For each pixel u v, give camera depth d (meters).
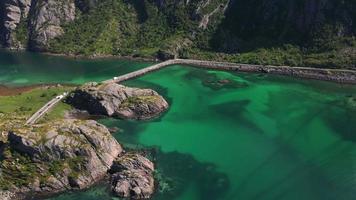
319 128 167.62
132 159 140.88
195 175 139.62
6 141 142.50
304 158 148.75
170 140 161.00
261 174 140.38
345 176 138.12
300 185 134.88
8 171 136.25
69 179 135.75
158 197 129.75
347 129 166.50
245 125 171.38
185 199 128.88
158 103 184.12
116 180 134.50
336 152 151.75
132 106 181.12
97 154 141.12
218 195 130.62
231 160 148.00
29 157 138.00
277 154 151.25
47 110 181.00
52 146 138.75
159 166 144.38
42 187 134.12
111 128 169.88
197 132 166.75
